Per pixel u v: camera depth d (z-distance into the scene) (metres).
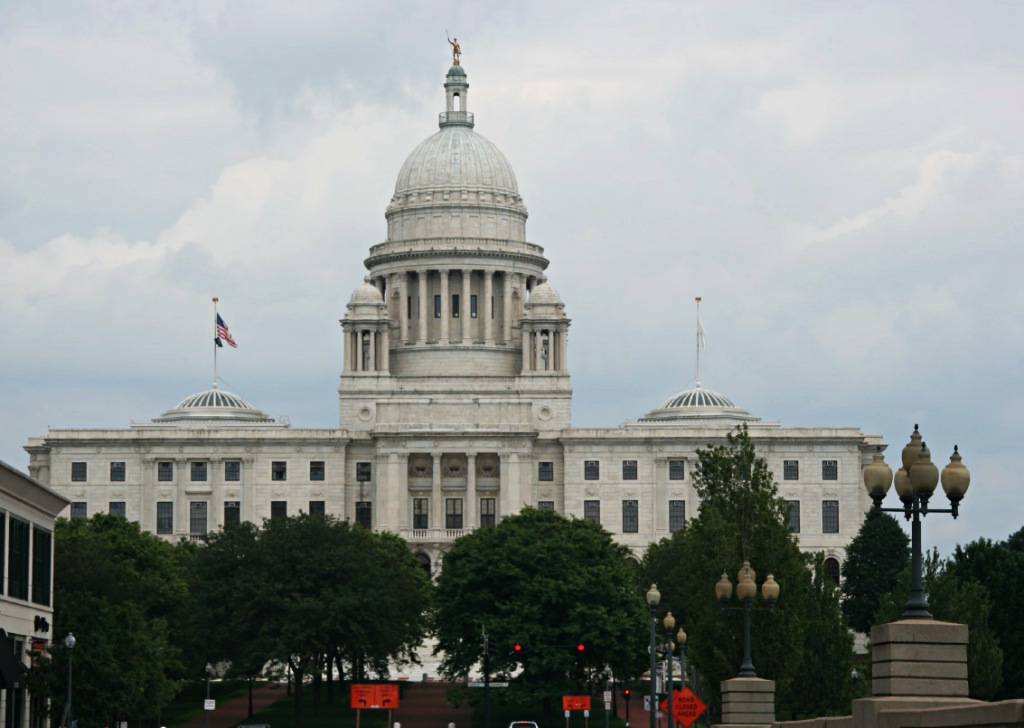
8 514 104.50
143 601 155.50
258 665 155.00
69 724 101.75
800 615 102.81
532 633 150.38
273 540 163.00
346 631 157.75
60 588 129.50
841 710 118.62
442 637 158.62
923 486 54.06
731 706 80.94
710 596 100.75
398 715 163.62
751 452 108.56
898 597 129.12
